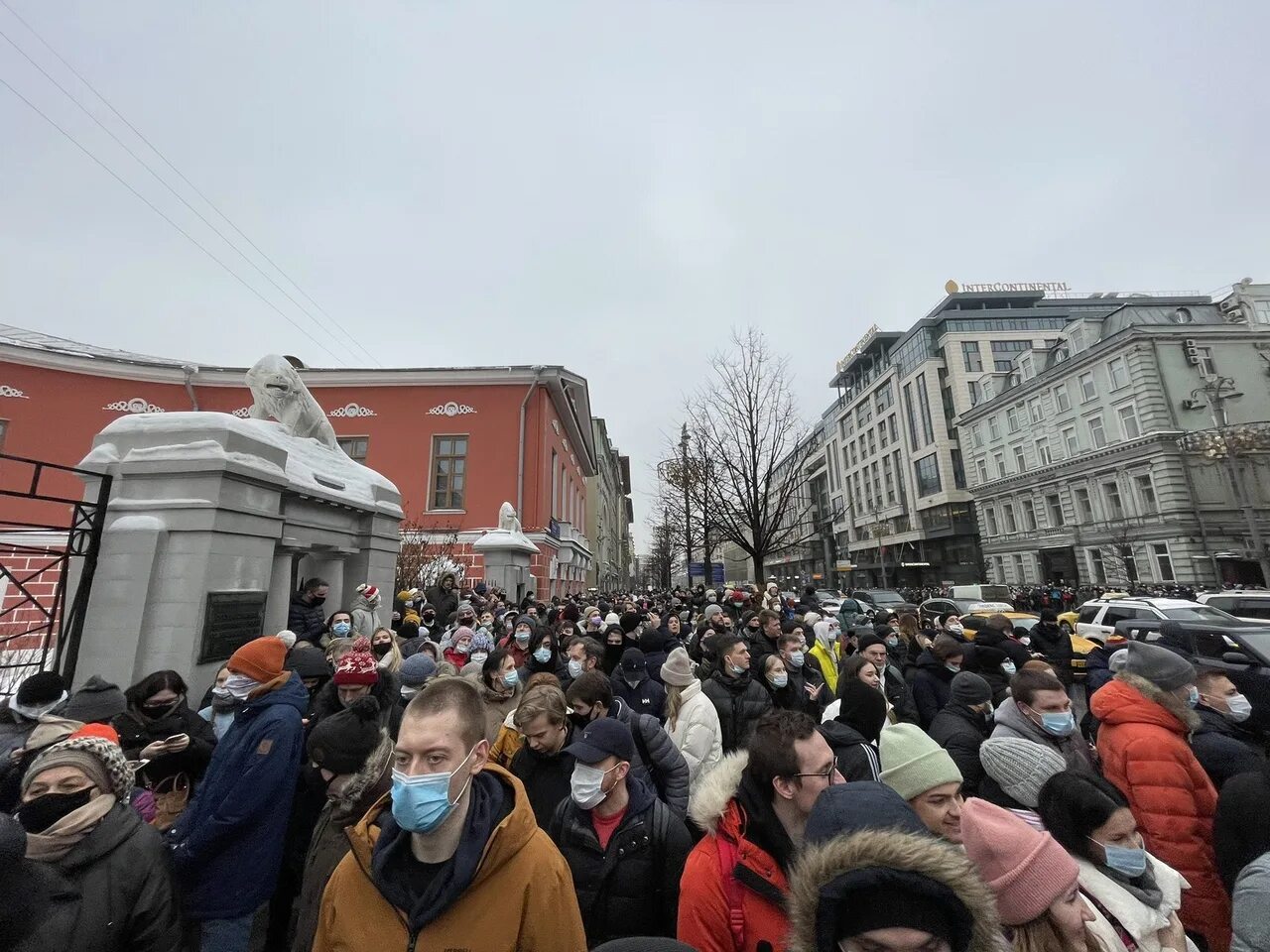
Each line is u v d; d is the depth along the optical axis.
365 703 2.78
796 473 15.78
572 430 28.59
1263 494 31.52
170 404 20.92
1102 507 36.31
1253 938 1.72
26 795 2.00
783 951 1.76
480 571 18.70
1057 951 1.55
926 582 56.47
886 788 1.62
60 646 4.88
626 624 6.91
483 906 1.65
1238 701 3.41
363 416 21.11
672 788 3.27
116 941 1.97
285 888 3.35
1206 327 34.28
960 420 50.59
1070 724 2.99
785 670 4.80
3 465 18.03
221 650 5.27
